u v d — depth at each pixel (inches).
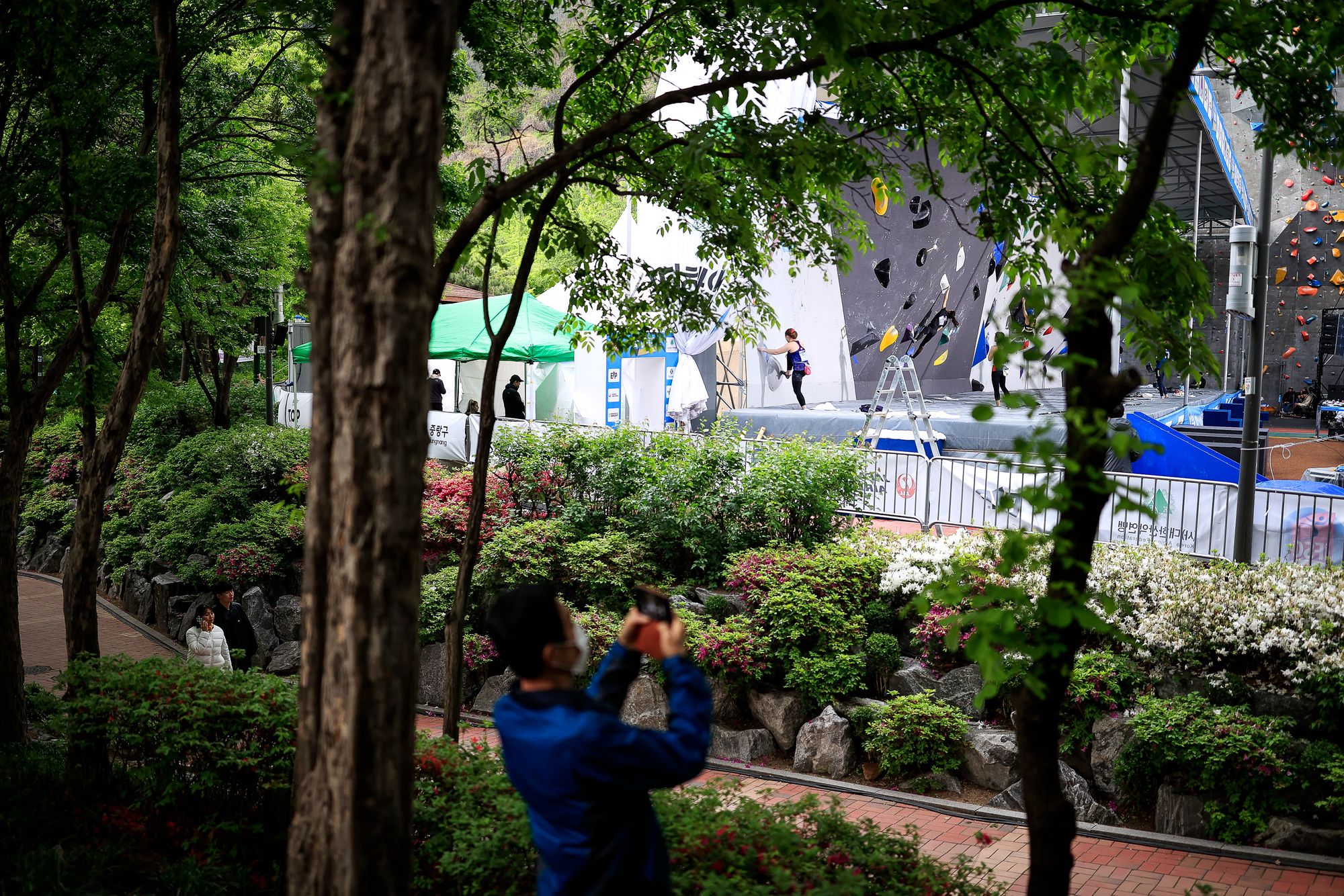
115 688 249.6
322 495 131.2
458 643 257.6
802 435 524.7
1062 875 134.3
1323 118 207.8
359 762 117.7
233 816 235.5
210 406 934.4
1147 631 346.9
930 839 317.4
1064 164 219.0
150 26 386.9
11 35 354.3
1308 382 1547.7
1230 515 417.7
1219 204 1674.5
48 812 248.1
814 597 399.5
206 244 627.2
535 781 99.0
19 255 424.5
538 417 1034.7
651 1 287.4
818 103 478.9
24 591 739.4
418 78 117.7
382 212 116.5
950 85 234.1
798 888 155.3
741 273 303.9
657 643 108.1
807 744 377.1
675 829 172.1
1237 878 285.9
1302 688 321.7
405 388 118.2
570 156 200.1
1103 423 118.0
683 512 471.8
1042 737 136.9
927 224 941.8
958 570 140.9
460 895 182.7
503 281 1555.1
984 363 1012.5
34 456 940.0
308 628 132.1
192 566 623.5
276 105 544.1
